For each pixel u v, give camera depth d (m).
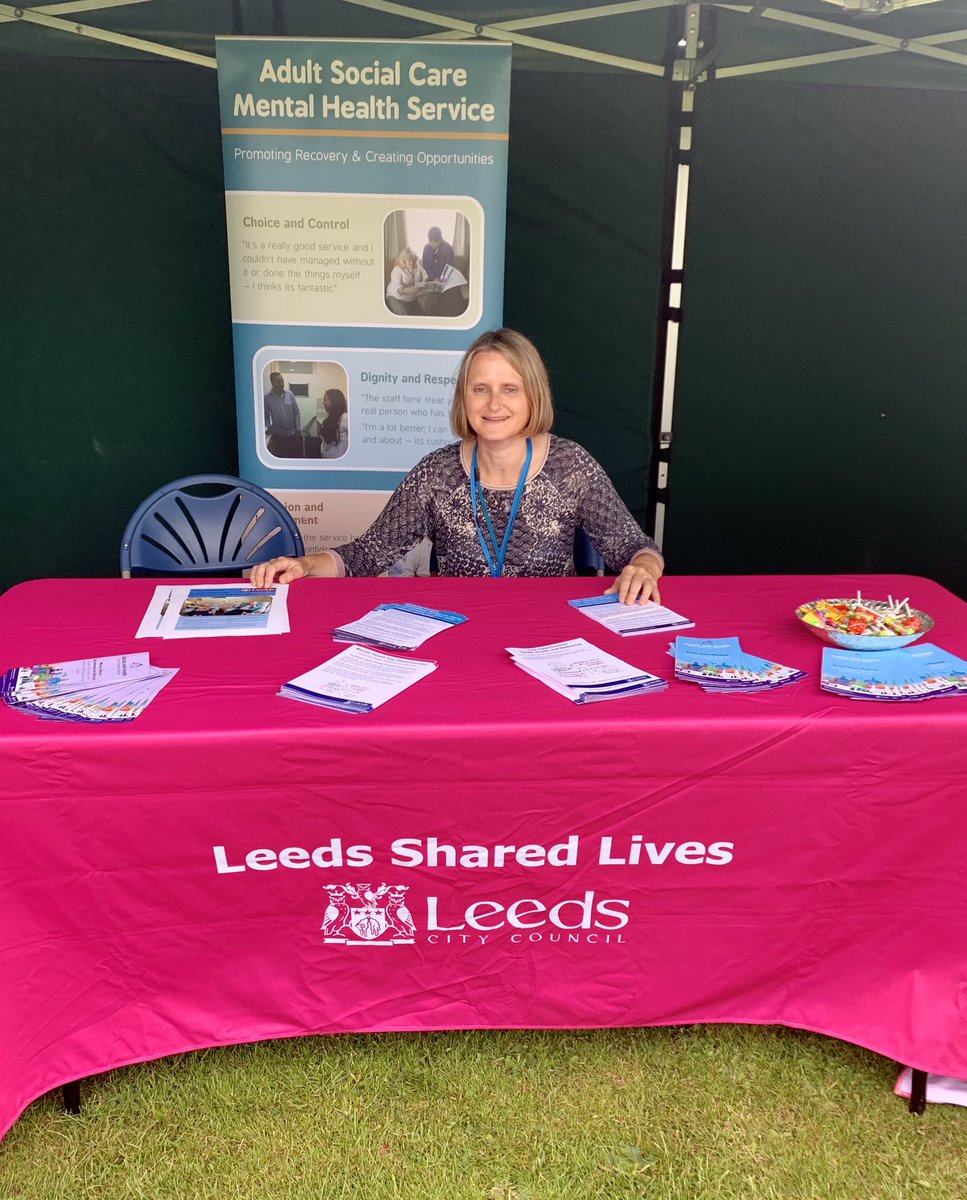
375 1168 1.45
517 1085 1.60
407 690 1.47
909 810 1.44
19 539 3.59
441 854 1.43
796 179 3.37
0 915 1.37
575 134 3.28
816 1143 1.50
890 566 3.90
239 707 1.41
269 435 3.16
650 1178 1.44
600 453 3.67
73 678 1.50
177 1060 1.63
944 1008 1.53
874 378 3.64
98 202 3.25
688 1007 1.57
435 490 2.25
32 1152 1.46
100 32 3.04
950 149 3.36
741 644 1.70
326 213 2.94
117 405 3.49
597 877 1.47
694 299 3.50
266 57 2.79
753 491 3.77
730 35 3.17
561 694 1.46
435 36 3.10
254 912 1.45
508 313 3.48
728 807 1.42
